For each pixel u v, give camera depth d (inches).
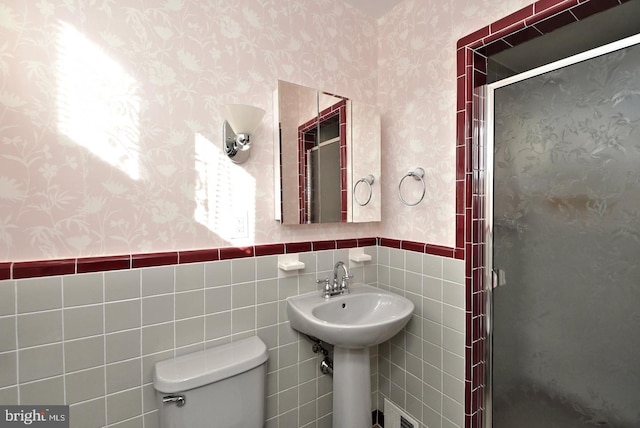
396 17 64.4
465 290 52.1
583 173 41.9
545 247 46.1
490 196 52.1
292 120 55.1
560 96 43.7
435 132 56.9
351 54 64.8
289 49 56.5
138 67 43.0
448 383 55.5
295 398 58.9
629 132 37.8
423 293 59.7
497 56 54.9
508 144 49.8
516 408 49.9
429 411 59.1
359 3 63.7
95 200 40.8
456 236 53.5
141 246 44.0
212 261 49.3
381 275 69.1
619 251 39.0
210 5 48.4
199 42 47.5
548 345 46.1
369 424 57.1
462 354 53.0
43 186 37.8
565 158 43.5
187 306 47.3
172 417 40.1
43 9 37.4
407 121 62.5
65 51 38.6
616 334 39.5
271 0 54.4
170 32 45.2
